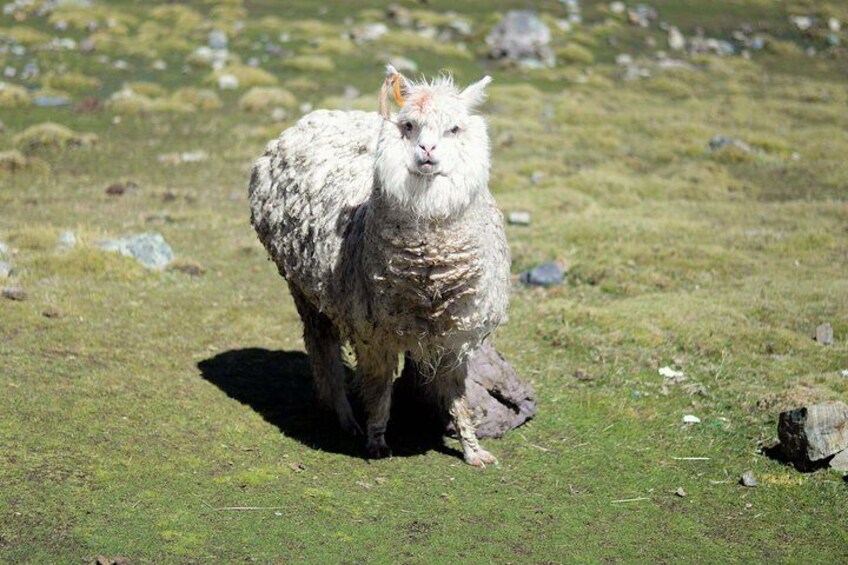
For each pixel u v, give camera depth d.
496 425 12.49
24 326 14.92
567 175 29.88
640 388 14.24
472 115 10.04
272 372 14.48
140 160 29.89
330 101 35.81
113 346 14.60
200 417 12.27
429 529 9.88
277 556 9.09
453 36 51.56
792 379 14.37
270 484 10.59
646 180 29.25
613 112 39.59
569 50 49.72
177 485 10.31
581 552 9.63
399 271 10.05
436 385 11.65
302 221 11.86
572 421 13.10
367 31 49.12
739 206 26.17
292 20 52.25
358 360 11.47
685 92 44.38
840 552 9.91
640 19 59.16
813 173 30.55
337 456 11.67
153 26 47.78
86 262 18.41
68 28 46.72
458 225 9.95
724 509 10.80
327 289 11.27
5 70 38.81
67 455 10.60
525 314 17.34
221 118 35.12
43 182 26.84
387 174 9.75
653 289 19.05
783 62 53.59
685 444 12.46
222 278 19.09
